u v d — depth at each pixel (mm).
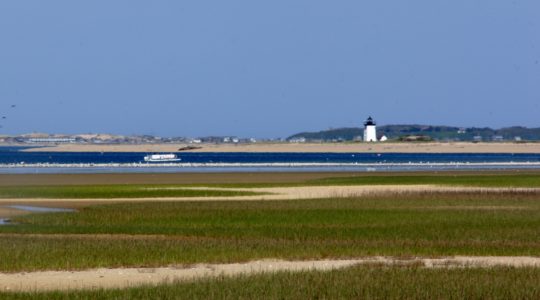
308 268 85000
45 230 125562
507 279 76312
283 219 145000
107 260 89438
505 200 192000
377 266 86062
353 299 68000
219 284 73750
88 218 145875
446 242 109812
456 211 161000
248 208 167125
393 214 154125
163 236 118125
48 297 68500
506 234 120000
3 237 114125
